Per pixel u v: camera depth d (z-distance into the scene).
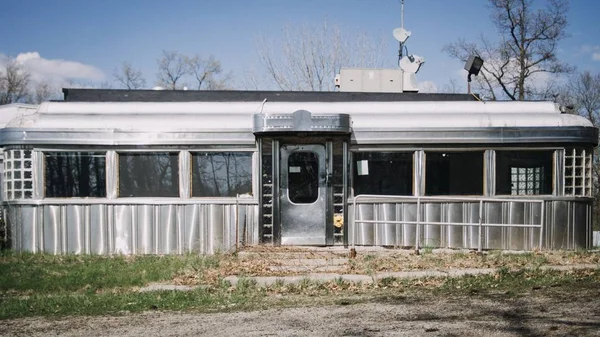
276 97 13.52
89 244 12.08
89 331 6.99
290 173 12.37
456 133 12.33
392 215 12.32
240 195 12.29
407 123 12.34
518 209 12.36
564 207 12.45
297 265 10.59
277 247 11.98
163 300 8.52
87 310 8.07
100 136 12.12
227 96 13.52
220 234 12.20
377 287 9.27
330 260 10.86
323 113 12.03
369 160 12.39
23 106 14.76
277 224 12.24
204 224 12.17
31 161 12.08
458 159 12.45
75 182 12.16
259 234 12.23
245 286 9.30
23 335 6.88
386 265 10.45
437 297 8.46
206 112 12.66
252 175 12.29
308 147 12.34
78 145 12.12
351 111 12.73
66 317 7.73
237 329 6.91
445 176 12.41
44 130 12.03
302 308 7.96
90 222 12.09
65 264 11.09
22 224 12.05
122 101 13.32
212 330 6.89
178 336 6.67
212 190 12.28
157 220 12.15
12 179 12.13
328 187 12.30
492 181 12.39
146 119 12.31
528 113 12.70
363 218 12.30
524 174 12.48
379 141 12.27
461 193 12.41
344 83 14.94
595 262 10.74
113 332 6.92
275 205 12.23
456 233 12.30
